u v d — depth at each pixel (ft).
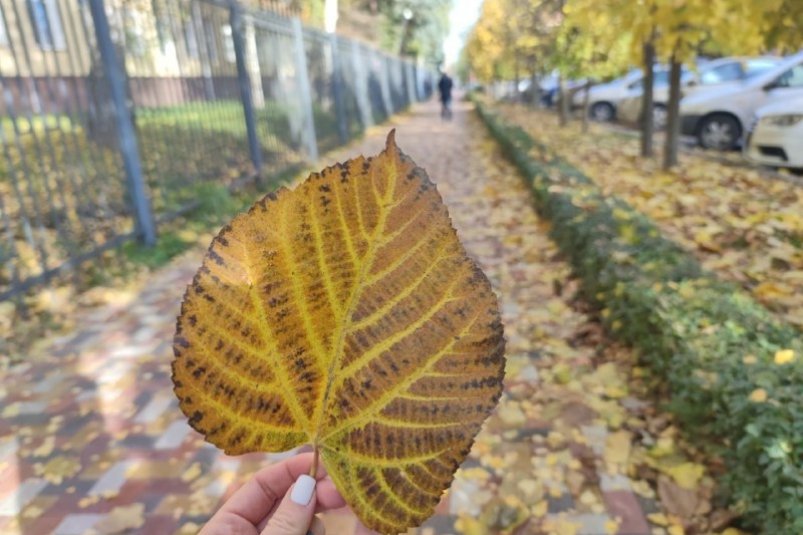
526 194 24.93
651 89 28.30
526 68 59.11
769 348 8.04
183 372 1.74
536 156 27.04
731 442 7.12
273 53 30.83
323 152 40.68
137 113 19.27
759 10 16.53
